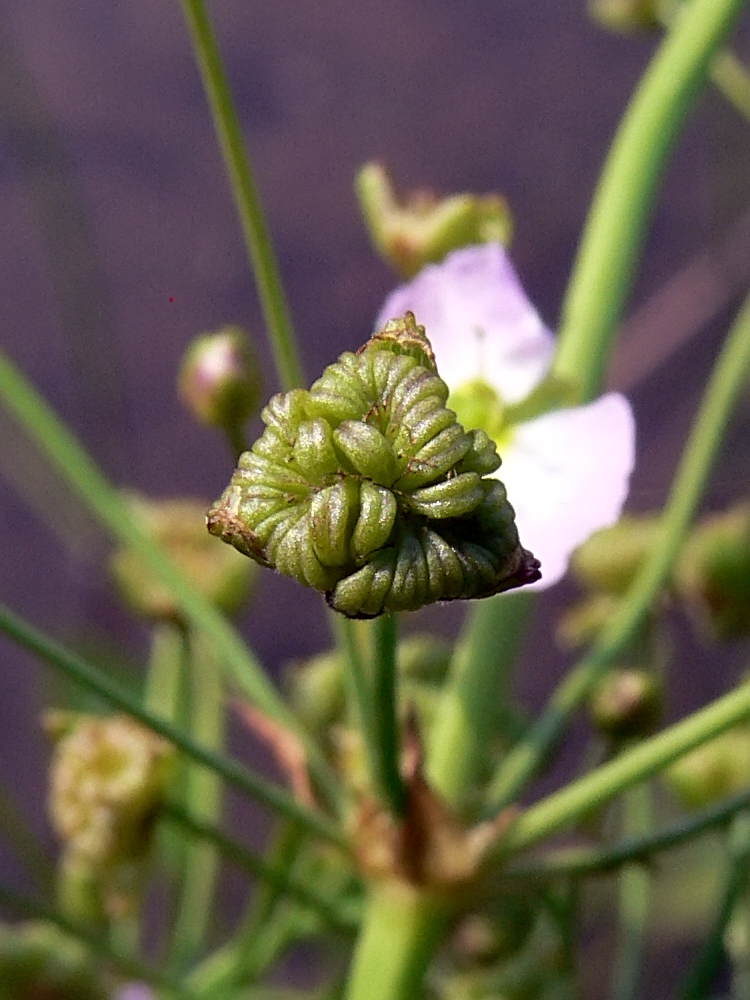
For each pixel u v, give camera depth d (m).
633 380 0.13
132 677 0.06
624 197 0.05
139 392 0.13
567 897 0.05
